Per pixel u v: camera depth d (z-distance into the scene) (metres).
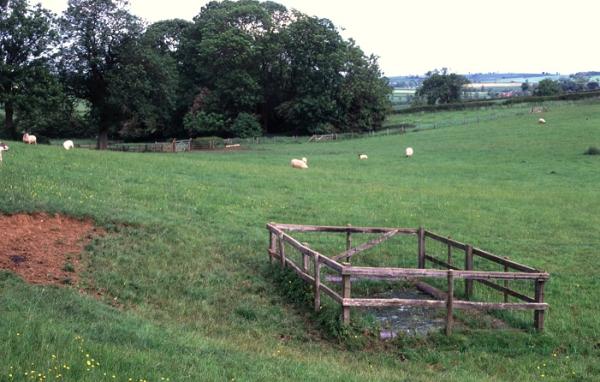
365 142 75.19
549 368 13.74
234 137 92.44
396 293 18.30
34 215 18.84
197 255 19.11
